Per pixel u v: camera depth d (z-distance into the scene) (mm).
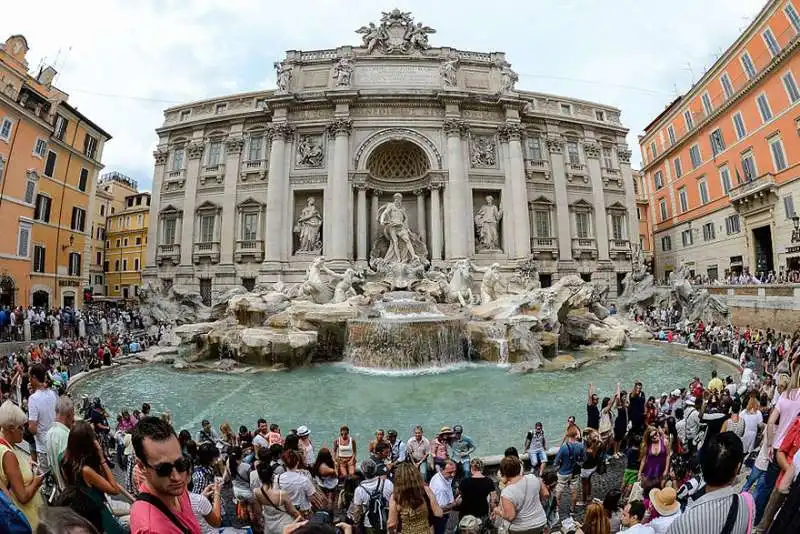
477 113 38812
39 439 7070
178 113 42188
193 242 39469
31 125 33062
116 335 28969
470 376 19844
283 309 25844
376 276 33719
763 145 35500
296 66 38688
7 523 2789
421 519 4926
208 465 7062
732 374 19391
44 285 35344
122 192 68438
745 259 37938
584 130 43312
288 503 5988
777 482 4578
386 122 37531
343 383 18906
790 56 32188
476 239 38094
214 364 22594
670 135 49281
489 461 9859
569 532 6207
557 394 16547
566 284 28531
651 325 34000
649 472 7789
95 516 4180
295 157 37688
